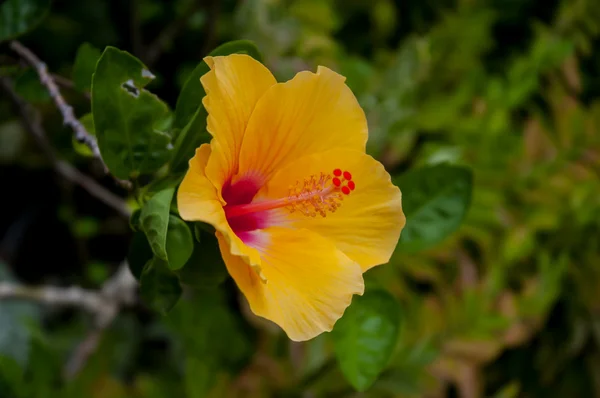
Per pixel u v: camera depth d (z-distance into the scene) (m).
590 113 0.73
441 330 0.66
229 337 0.69
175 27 0.73
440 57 0.77
